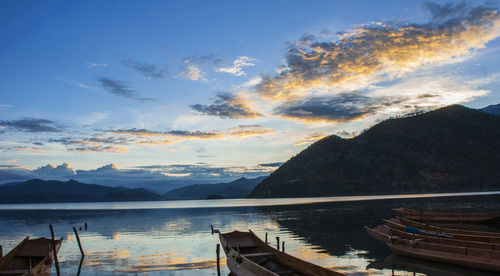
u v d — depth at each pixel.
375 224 47.75
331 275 14.70
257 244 23.81
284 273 17.17
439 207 81.19
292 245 30.00
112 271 21.45
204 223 56.50
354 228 43.12
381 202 116.62
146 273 20.69
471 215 44.31
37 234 45.62
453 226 41.19
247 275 17.14
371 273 19.69
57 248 26.17
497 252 18.84
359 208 87.69
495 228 39.47
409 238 25.12
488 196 131.38
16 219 78.81
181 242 33.97
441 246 21.41
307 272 16.38
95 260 25.12
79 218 77.94
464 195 148.38
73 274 20.94
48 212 113.00
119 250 29.48
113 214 92.50
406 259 23.05
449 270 19.95
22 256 23.30
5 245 36.16
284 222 54.56
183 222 59.59
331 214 69.81
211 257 25.41
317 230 41.78
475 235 24.34
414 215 46.56
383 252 25.95
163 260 24.52
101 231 46.56
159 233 42.62
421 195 173.38
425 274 19.25
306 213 75.50
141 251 28.70
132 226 53.50
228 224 53.59
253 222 56.03
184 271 20.97
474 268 19.58
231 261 20.03
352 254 25.30
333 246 29.11
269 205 129.50
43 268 19.89
